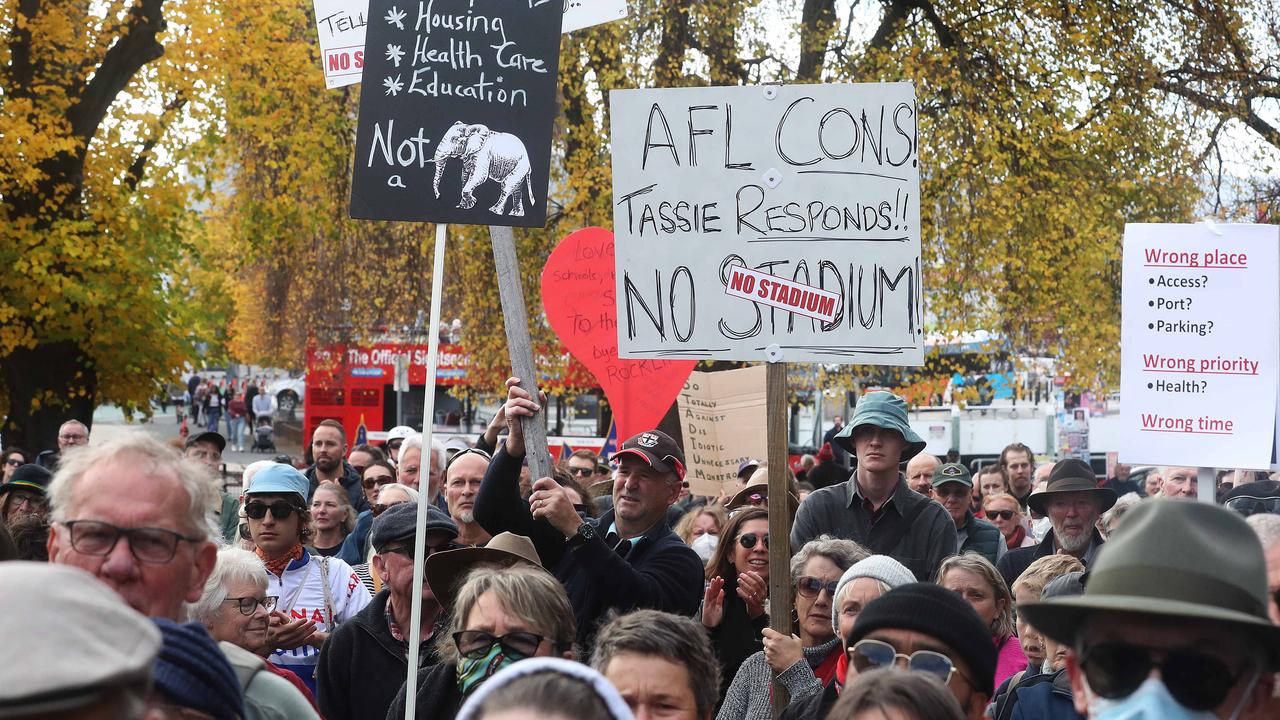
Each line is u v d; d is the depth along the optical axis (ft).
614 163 33.63
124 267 126.62
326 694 34.78
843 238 32.73
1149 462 37.91
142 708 11.58
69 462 19.98
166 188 130.62
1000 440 164.04
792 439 175.42
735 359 33.01
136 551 19.25
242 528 52.21
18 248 122.62
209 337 152.15
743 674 32.91
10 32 123.54
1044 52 130.31
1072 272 127.03
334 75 42.16
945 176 127.85
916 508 46.09
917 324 32.45
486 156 33.40
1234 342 37.50
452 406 213.66
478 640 26.81
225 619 32.37
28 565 11.72
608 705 14.23
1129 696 15.06
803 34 127.13
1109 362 133.69
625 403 47.60
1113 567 15.33
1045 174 125.18
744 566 37.88
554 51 33.78
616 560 33.60
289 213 143.13
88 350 129.80
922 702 18.56
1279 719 17.42
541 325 139.33
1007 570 49.83
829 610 33.06
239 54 132.05
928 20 134.41
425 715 29.68
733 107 33.27
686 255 33.32
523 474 50.47
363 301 164.25
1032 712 31.86
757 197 33.12
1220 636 14.84
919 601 22.06
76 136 125.70
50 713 10.90
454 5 33.58
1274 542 21.15
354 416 214.07
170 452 20.42
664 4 126.21
